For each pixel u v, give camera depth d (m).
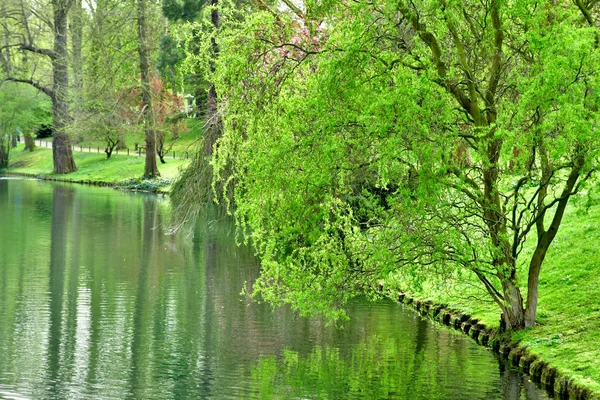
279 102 16.02
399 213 15.59
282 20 16.59
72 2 76.50
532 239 23.20
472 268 16.20
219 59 16.55
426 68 14.91
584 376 14.05
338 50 15.15
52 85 81.00
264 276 17.16
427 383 14.99
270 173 15.53
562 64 13.45
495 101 16.53
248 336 18.91
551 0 15.75
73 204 52.28
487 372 15.69
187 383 15.24
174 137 80.62
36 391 14.83
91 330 19.42
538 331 16.73
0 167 93.88
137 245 33.72
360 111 15.03
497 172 15.89
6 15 76.12
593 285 18.62
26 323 20.06
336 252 16.59
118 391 14.84
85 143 96.69
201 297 23.17
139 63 67.81
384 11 14.76
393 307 22.25
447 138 14.56
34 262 29.22
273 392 14.68
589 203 16.09
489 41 16.12
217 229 37.59
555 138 14.08
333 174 15.52
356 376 15.62
